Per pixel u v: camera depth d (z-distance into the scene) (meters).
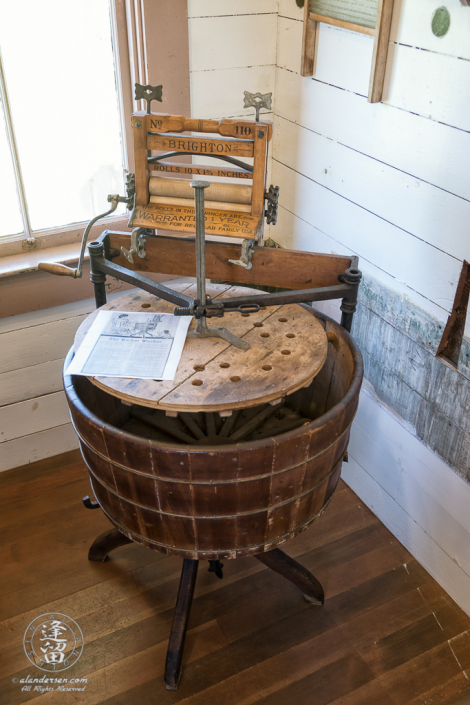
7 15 1.78
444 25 1.43
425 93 1.54
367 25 1.63
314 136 2.05
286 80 2.13
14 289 2.05
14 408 2.28
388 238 1.82
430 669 1.71
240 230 1.63
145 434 1.89
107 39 1.98
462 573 1.83
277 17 2.09
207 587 1.93
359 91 1.77
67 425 2.43
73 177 2.12
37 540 2.08
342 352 1.70
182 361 1.50
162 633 1.79
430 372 1.77
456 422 1.71
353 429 2.22
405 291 1.80
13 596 1.89
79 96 2.01
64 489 2.29
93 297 2.22
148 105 1.57
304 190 2.20
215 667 1.70
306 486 1.45
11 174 2.00
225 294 1.82
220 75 2.12
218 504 1.37
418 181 1.64
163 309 1.75
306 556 2.04
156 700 1.62
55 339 2.24
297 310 1.75
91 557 2.00
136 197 1.68
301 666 1.71
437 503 1.87
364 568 2.01
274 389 1.39
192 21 1.98
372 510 2.22
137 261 1.89
